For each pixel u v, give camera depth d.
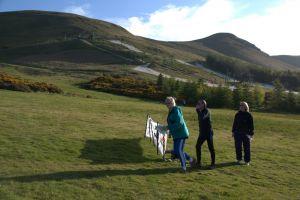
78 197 10.87
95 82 68.50
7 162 13.41
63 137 17.86
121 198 11.11
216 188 12.92
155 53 169.12
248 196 12.40
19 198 10.30
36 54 135.12
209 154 18.30
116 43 164.00
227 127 28.97
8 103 27.14
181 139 14.44
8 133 17.28
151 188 12.20
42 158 14.40
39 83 47.19
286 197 12.82
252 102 67.69
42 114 22.95
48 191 11.06
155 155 16.88
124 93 62.31
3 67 84.94
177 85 65.88
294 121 35.91
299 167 17.55
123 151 16.91
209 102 63.62
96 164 14.48
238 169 16.00
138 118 27.42
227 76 160.38
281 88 72.94
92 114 26.36
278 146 22.84
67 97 38.25
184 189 12.45
